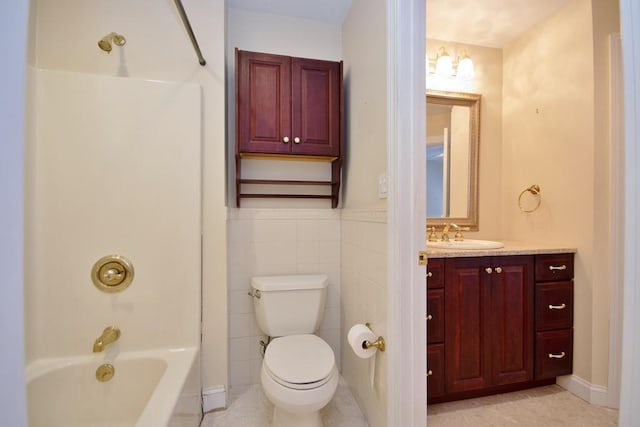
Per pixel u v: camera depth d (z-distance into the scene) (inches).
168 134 59.3
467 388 61.0
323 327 76.4
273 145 66.1
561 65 70.9
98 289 56.1
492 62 86.4
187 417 48.8
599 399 62.2
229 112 72.3
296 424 50.1
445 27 77.9
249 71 65.2
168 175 59.2
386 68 48.2
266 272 73.1
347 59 72.8
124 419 53.4
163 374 50.5
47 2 57.1
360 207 61.9
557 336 65.9
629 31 17.2
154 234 58.6
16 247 14.5
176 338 59.0
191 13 62.4
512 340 63.6
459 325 60.7
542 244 74.6
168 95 59.4
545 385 69.1
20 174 14.6
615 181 61.7
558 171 71.6
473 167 84.7
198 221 60.2
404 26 43.9
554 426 56.4
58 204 54.8
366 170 58.5
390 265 45.6
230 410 61.6
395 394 44.3
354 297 65.6
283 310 64.6
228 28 72.3
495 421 57.6
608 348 62.0
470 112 84.8
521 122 81.7
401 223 43.9
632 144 17.1
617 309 61.4
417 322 44.1
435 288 59.6
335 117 68.8
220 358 62.4
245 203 73.1
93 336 55.9
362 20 61.5
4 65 13.9
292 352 53.8
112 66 59.3
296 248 74.9
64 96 55.1
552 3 69.1
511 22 76.0
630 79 17.1
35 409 49.2
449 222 83.4
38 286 53.9
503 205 86.4
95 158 56.3
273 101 66.2
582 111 66.2
